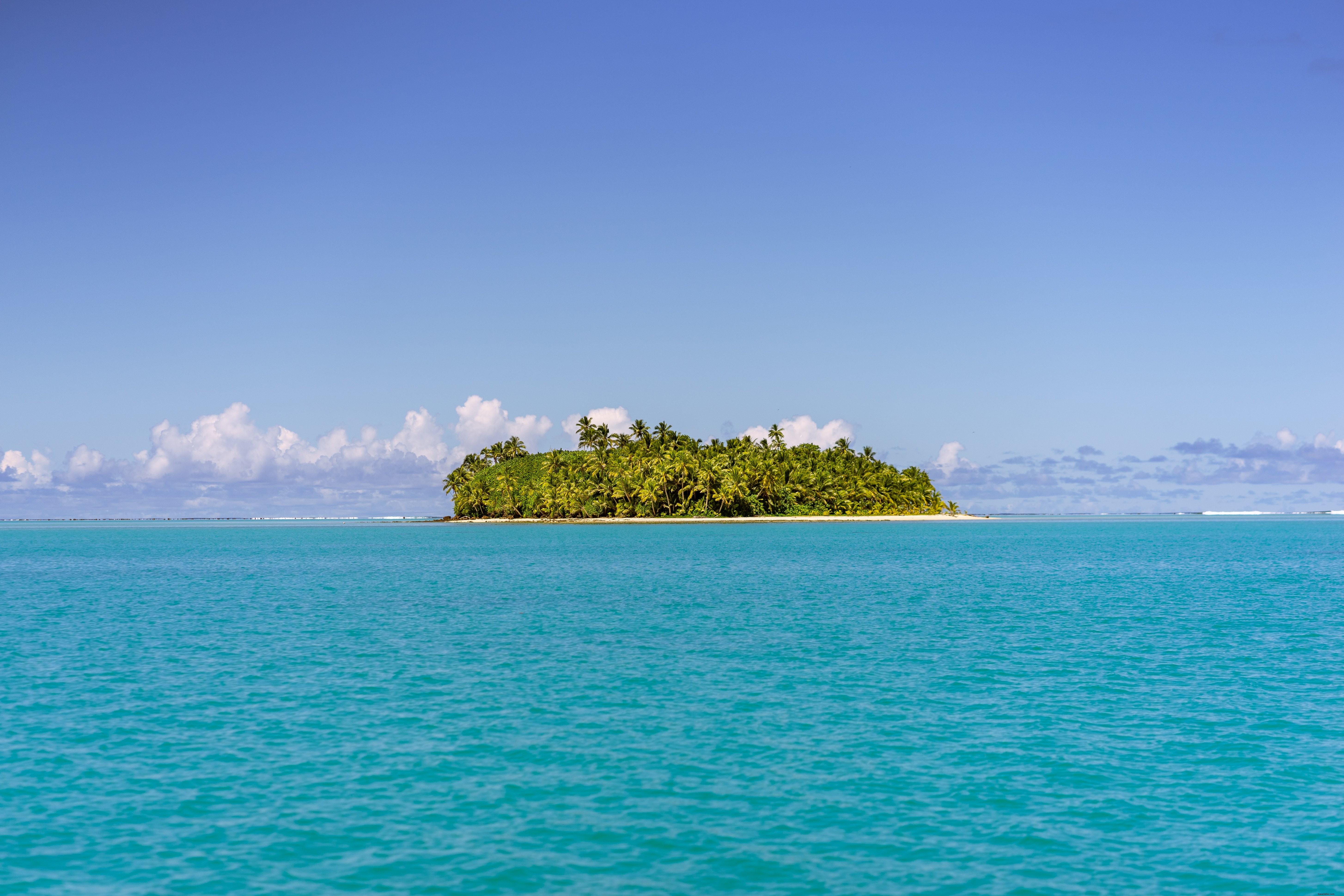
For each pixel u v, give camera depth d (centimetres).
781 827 1730
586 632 4366
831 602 5762
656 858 1591
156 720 2552
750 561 10288
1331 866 1566
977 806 1845
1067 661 3506
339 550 14838
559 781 1998
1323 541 17300
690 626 4591
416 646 3934
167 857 1596
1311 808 1836
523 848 1633
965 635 4231
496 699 2812
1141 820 1769
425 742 2308
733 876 1524
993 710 2656
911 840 1672
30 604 5900
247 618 5031
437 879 1509
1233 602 5722
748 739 2333
